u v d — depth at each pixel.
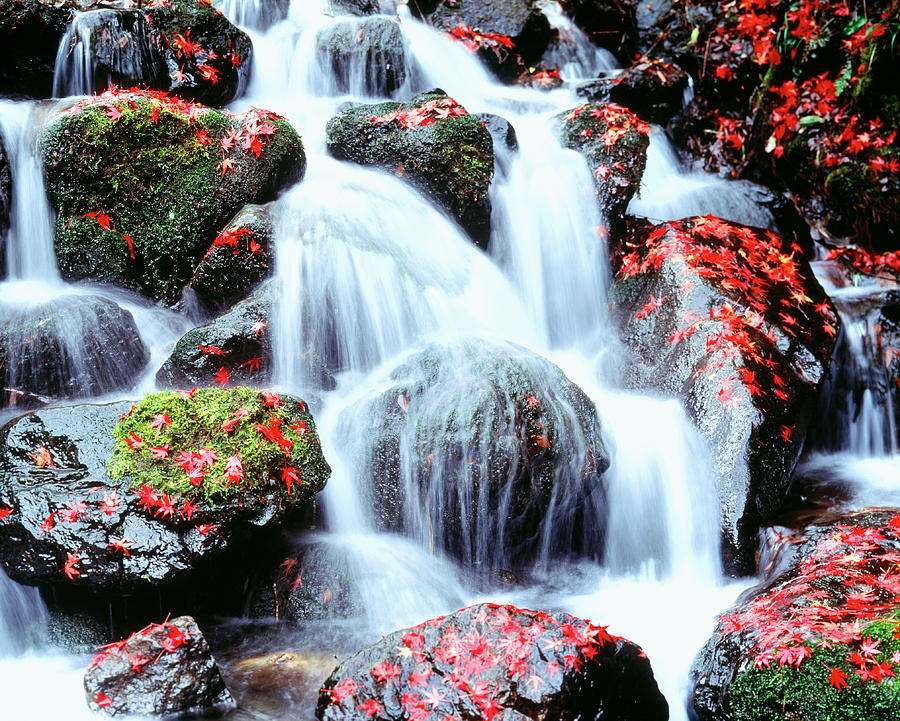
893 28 7.29
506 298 6.23
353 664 3.65
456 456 4.73
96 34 6.16
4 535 4.06
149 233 5.66
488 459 4.71
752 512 5.01
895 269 7.27
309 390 5.33
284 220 5.57
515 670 3.45
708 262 6.12
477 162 6.23
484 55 8.71
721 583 4.99
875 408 6.49
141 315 5.53
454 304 5.77
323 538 4.77
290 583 4.48
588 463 4.95
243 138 5.78
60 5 6.48
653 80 8.50
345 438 4.98
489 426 4.74
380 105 6.38
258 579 4.53
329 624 4.36
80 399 5.03
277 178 5.89
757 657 3.64
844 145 7.62
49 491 4.09
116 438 4.23
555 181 6.78
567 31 9.63
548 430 4.83
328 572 4.50
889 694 3.29
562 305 6.70
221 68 6.77
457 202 6.24
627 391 5.91
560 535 5.20
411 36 8.23
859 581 4.14
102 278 5.68
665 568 5.16
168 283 5.74
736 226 6.66
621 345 6.14
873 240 7.65
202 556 4.06
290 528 4.77
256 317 5.20
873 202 7.49
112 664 3.67
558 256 6.69
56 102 6.02
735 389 5.25
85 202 5.59
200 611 4.44
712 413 5.27
